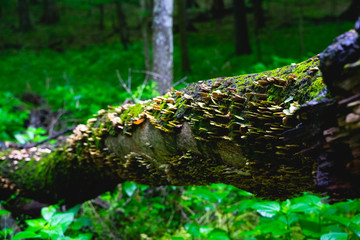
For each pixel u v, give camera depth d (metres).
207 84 1.40
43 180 2.56
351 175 0.89
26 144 3.06
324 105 0.88
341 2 18.91
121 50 16.83
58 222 1.96
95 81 10.30
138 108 1.78
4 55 17.61
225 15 21.00
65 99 5.13
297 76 1.09
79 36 20.84
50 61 16.11
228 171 1.42
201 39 16.89
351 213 2.87
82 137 2.20
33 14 25.55
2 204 2.76
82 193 2.60
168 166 1.67
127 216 3.08
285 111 1.02
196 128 1.36
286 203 2.07
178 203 3.16
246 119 1.18
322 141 0.93
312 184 1.20
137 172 1.95
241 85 1.26
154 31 4.54
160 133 1.56
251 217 3.07
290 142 1.01
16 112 5.56
